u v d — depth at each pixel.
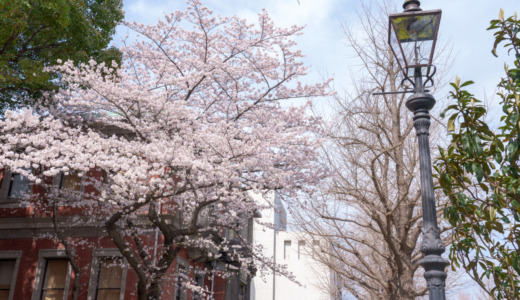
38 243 18.25
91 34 15.64
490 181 6.65
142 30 13.89
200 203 13.25
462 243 7.12
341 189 13.09
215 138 11.48
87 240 17.83
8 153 10.16
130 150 11.32
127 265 17.28
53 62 15.20
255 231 38.47
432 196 5.59
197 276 20.72
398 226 12.65
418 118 5.98
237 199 13.14
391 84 13.66
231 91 14.20
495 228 6.73
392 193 14.41
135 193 12.19
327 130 13.52
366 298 20.05
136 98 12.09
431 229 5.45
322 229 14.10
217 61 12.84
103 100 13.20
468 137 6.51
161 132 12.30
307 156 13.26
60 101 14.00
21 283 17.94
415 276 22.39
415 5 6.46
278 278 37.72
